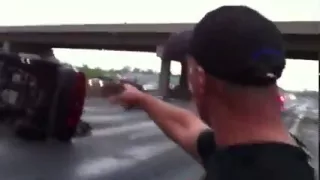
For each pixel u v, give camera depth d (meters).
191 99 1.26
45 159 6.06
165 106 1.91
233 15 1.08
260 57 1.05
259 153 1.06
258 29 1.07
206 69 1.12
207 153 1.36
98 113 13.21
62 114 7.23
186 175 6.26
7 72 7.23
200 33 1.12
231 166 1.06
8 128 7.09
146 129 11.33
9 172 5.18
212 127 1.18
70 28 61.78
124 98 2.02
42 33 65.75
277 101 1.13
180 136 1.73
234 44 1.06
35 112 7.09
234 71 1.07
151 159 7.25
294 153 1.06
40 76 7.21
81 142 7.71
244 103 1.11
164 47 1.32
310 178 1.04
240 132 1.11
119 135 9.52
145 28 54.91
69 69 7.33
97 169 6.04
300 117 19.66
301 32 42.03
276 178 1.02
